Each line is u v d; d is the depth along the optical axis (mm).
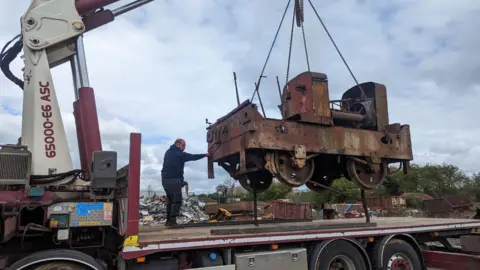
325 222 8320
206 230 6461
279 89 7391
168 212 7195
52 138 5180
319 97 6629
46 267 4203
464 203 15852
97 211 4500
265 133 6172
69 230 4449
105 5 6215
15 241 4582
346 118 7047
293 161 6371
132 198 4527
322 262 5996
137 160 4602
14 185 4293
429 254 7602
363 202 7469
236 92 7242
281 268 5609
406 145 7645
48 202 4352
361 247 6418
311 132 6578
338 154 6801
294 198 37750
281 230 5996
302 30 7254
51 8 5598
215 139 7324
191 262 5180
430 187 41156
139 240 4789
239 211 16984
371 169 7184
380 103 7566
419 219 9508
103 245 4797
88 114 5516
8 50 5695
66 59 5910
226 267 5188
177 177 7199
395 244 6891
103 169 4527
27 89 5328
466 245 8016
